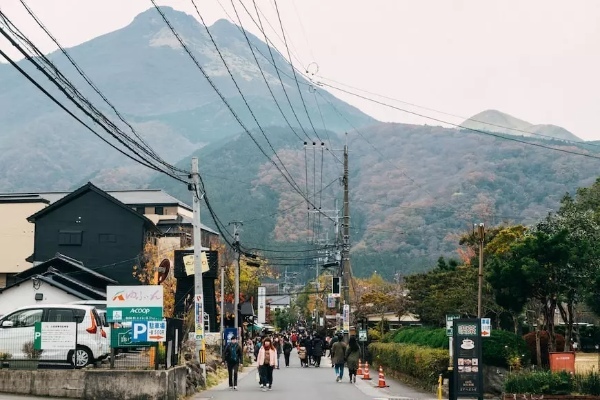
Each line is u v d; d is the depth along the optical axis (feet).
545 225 122.52
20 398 75.97
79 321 89.15
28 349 84.99
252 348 236.63
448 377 88.43
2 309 141.18
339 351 122.01
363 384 116.67
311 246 406.82
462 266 155.84
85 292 148.56
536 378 82.07
